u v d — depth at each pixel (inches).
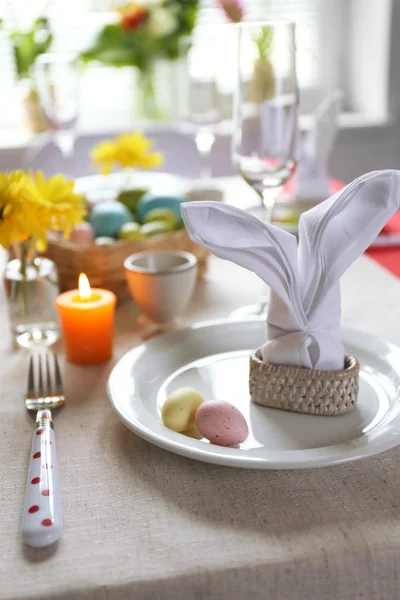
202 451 20.0
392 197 22.4
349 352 26.4
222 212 21.1
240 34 28.8
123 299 32.8
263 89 28.7
